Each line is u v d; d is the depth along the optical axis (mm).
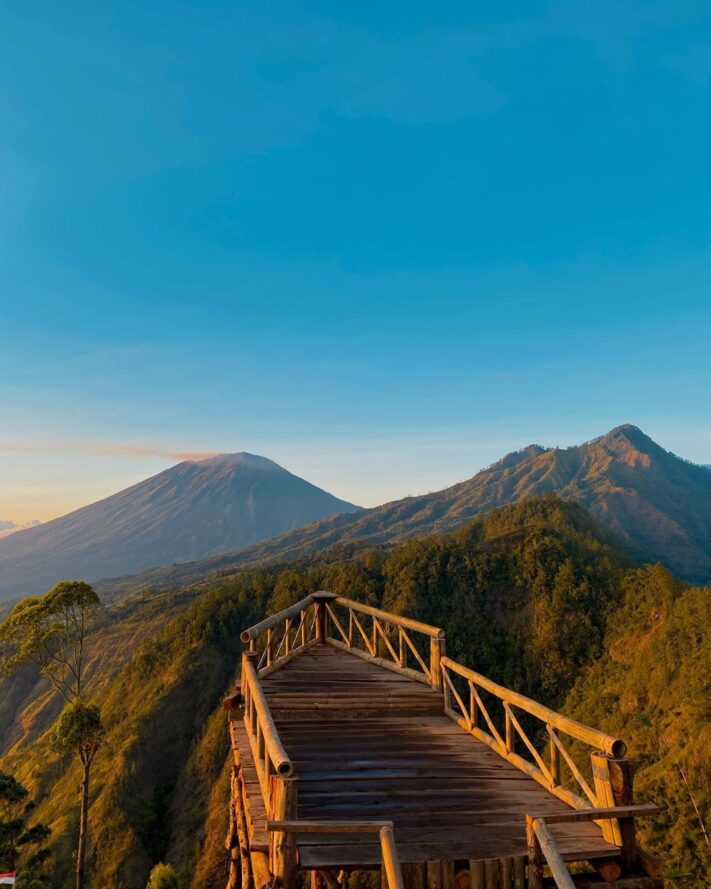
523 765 5785
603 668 36344
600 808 4273
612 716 31000
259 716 5336
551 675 38219
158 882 24641
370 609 10203
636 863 4191
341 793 5277
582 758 26047
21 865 27109
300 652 10539
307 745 6555
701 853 17172
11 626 25062
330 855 4000
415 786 5457
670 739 24859
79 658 26656
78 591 25844
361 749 6434
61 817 37031
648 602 37688
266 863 4473
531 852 4055
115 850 34938
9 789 26891
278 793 3971
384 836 3697
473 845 4328
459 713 7797
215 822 35312
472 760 6133
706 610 31953
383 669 9414
